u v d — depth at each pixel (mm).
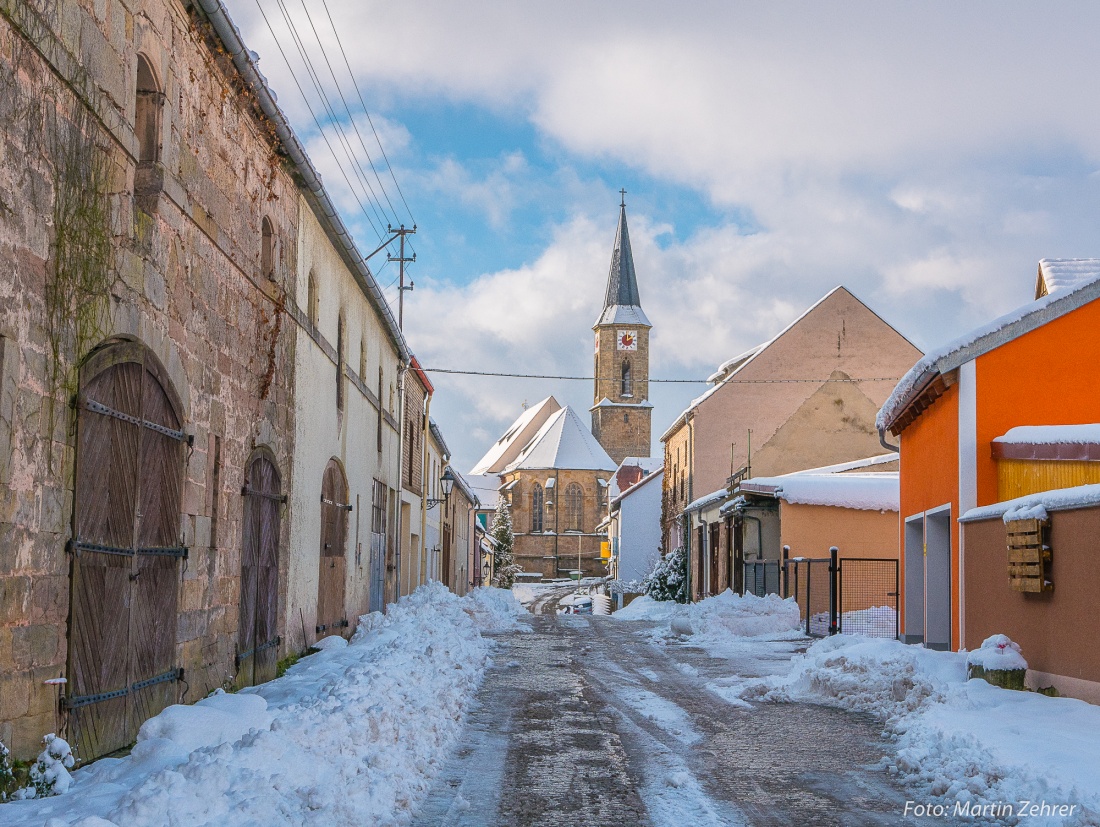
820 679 12992
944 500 16469
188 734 7629
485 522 96812
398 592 28250
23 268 6797
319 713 7961
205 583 10930
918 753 8570
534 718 11227
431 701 10375
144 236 8984
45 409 7137
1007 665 11078
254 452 12898
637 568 66438
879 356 42750
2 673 6594
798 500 28688
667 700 12781
